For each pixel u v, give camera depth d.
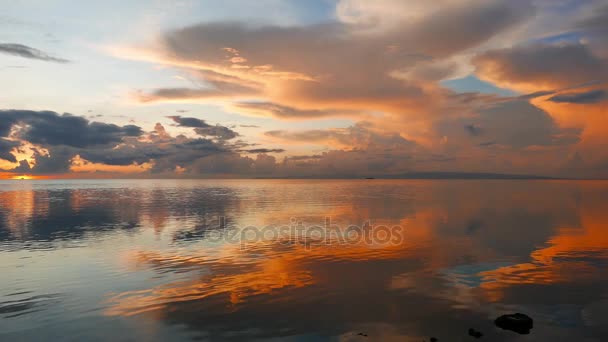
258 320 11.52
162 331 10.81
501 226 30.84
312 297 13.59
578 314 11.91
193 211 44.62
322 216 38.69
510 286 14.76
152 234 27.55
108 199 67.75
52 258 19.83
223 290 14.41
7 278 16.14
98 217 38.59
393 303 12.97
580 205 51.12
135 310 12.39
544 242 23.73
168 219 36.66
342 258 19.67
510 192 91.31
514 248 21.95
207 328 10.98
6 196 77.75
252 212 43.06
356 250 21.69
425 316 11.80
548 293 13.91
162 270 17.39
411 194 83.12
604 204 52.72
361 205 52.31
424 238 25.45
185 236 26.66
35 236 26.84
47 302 13.20
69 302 13.18
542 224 31.98
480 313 12.03
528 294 13.81
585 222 33.09
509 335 10.43
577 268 17.38
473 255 20.17
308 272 16.95
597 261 18.70
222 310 12.33
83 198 70.75
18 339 10.38
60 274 16.77
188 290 14.45
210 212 43.34
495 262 18.61
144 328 11.02
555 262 18.55
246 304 12.88
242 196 76.75
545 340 10.12
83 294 14.03
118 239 25.48
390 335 10.49
